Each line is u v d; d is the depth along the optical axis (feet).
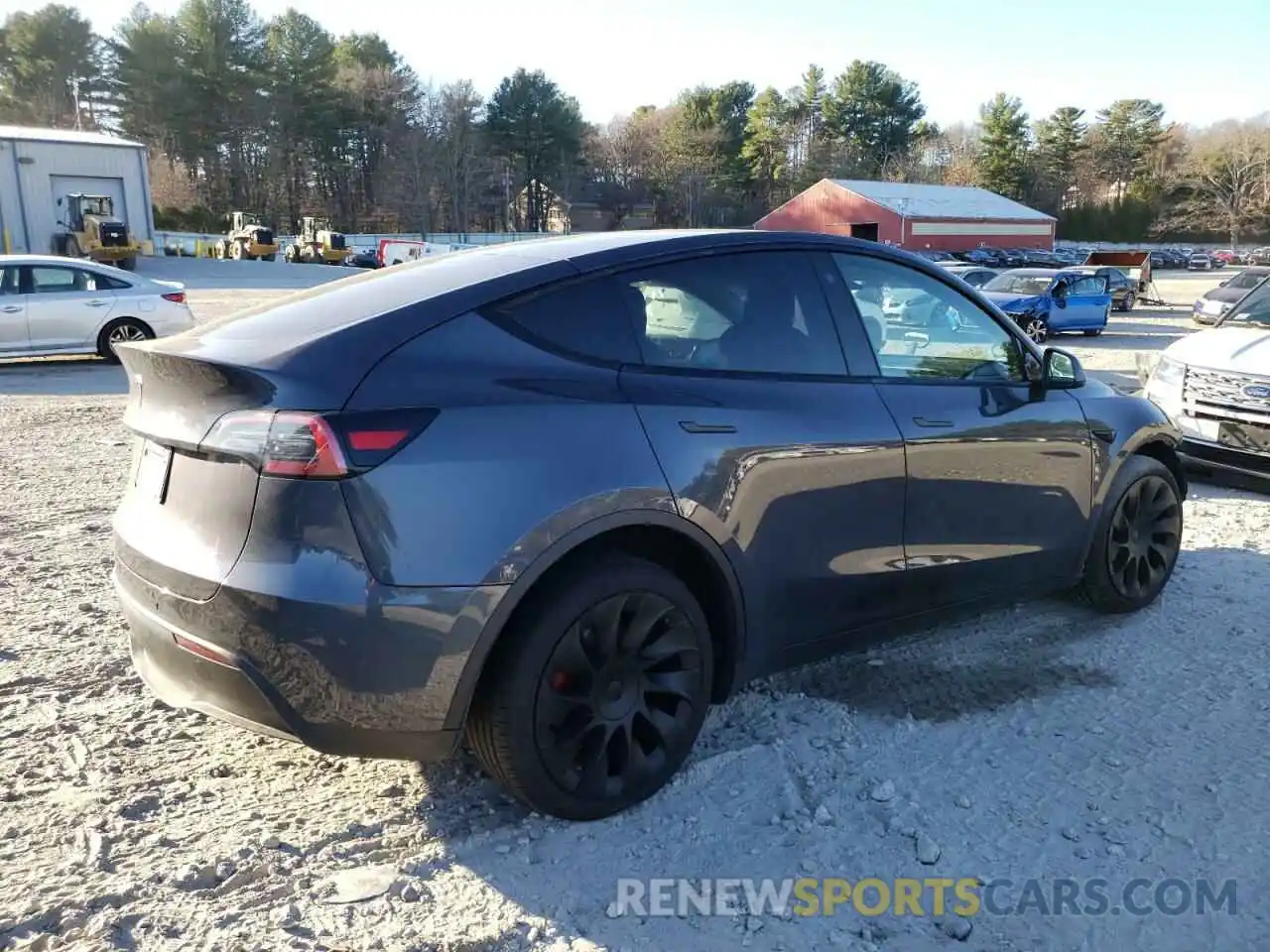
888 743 11.73
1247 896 9.04
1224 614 15.81
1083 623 15.51
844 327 12.04
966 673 13.67
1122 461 15.10
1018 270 80.64
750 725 12.16
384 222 303.48
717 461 10.36
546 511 9.16
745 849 9.71
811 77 361.30
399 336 9.20
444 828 10.06
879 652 14.43
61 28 290.56
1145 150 353.92
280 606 8.52
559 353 9.87
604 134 362.12
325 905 8.88
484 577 8.87
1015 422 13.34
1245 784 10.82
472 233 306.55
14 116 286.25
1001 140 343.67
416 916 8.75
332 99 296.51
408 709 8.80
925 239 209.97
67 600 16.20
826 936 8.53
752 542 10.75
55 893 8.96
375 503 8.57
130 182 153.28
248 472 8.77
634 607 9.98
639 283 10.61
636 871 9.39
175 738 11.90
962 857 9.60
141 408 10.05
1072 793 10.66
